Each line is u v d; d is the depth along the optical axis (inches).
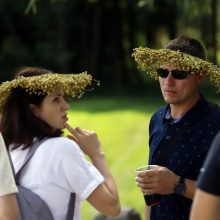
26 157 223.1
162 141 246.4
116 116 1171.9
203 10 768.3
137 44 2007.9
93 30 1861.5
